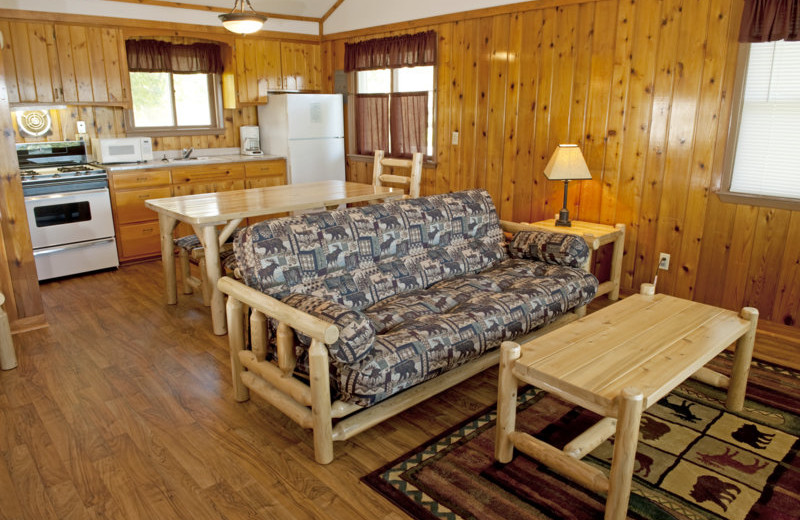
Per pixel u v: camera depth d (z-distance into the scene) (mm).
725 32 3281
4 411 2500
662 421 2396
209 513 1864
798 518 1829
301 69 6020
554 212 4320
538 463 2127
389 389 2072
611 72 3816
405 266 2936
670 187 3674
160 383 2760
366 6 5457
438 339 2248
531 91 4277
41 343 3229
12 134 3199
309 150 5758
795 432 2328
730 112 3332
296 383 2207
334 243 2643
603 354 2031
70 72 4566
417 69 5195
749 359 2404
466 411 2518
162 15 5000
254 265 2381
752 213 3350
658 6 3525
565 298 2887
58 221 4328
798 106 3123
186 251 3863
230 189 5406
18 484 2010
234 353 2520
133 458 2160
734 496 1933
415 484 2004
